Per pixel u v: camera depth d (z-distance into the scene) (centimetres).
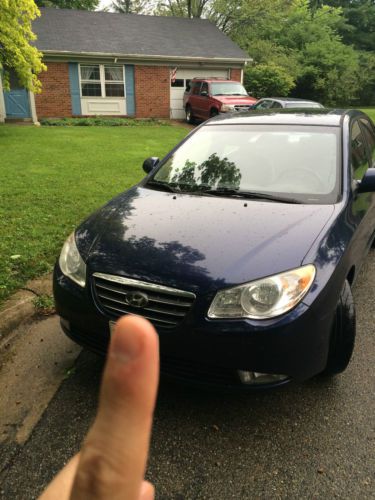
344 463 201
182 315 212
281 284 209
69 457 206
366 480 193
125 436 32
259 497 185
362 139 384
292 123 358
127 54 1766
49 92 1734
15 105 1684
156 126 1677
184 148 370
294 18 3155
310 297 211
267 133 353
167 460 204
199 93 1708
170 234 246
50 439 216
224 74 1983
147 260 227
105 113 1842
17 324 311
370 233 352
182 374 219
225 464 202
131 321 32
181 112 1962
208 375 215
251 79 2341
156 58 1825
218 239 237
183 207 283
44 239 449
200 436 218
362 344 297
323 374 259
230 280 210
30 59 1152
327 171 307
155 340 33
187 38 2003
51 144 1131
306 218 258
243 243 232
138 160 939
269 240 233
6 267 378
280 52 2770
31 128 1479
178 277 215
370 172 306
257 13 2714
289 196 293
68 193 638
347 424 225
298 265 216
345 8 3906
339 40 3350
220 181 322
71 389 251
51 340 298
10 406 238
